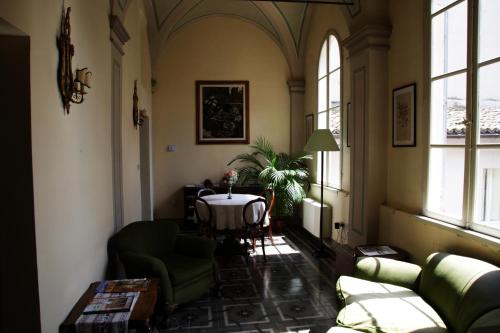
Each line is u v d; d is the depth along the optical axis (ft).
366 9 11.92
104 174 9.60
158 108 21.89
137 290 7.80
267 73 22.40
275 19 20.30
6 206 5.32
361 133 12.70
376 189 12.28
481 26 8.09
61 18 6.50
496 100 7.66
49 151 5.98
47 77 5.90
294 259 15.08
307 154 20.76
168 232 11.32
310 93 20.57
